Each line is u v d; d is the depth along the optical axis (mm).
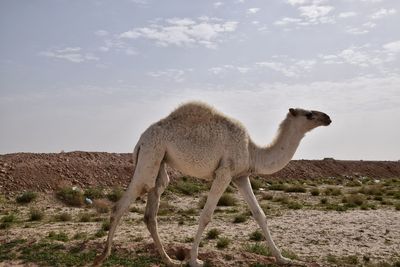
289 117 9594
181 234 13555
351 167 52062
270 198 24047
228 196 21422
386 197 26297
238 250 11188
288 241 13102
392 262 10812
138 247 10375
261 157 9445
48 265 9422
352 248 12352
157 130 9008
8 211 18656
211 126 9000
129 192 8945
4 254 10094
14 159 27203
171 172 30781
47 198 21594
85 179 26297
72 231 13633
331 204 22047
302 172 44344
